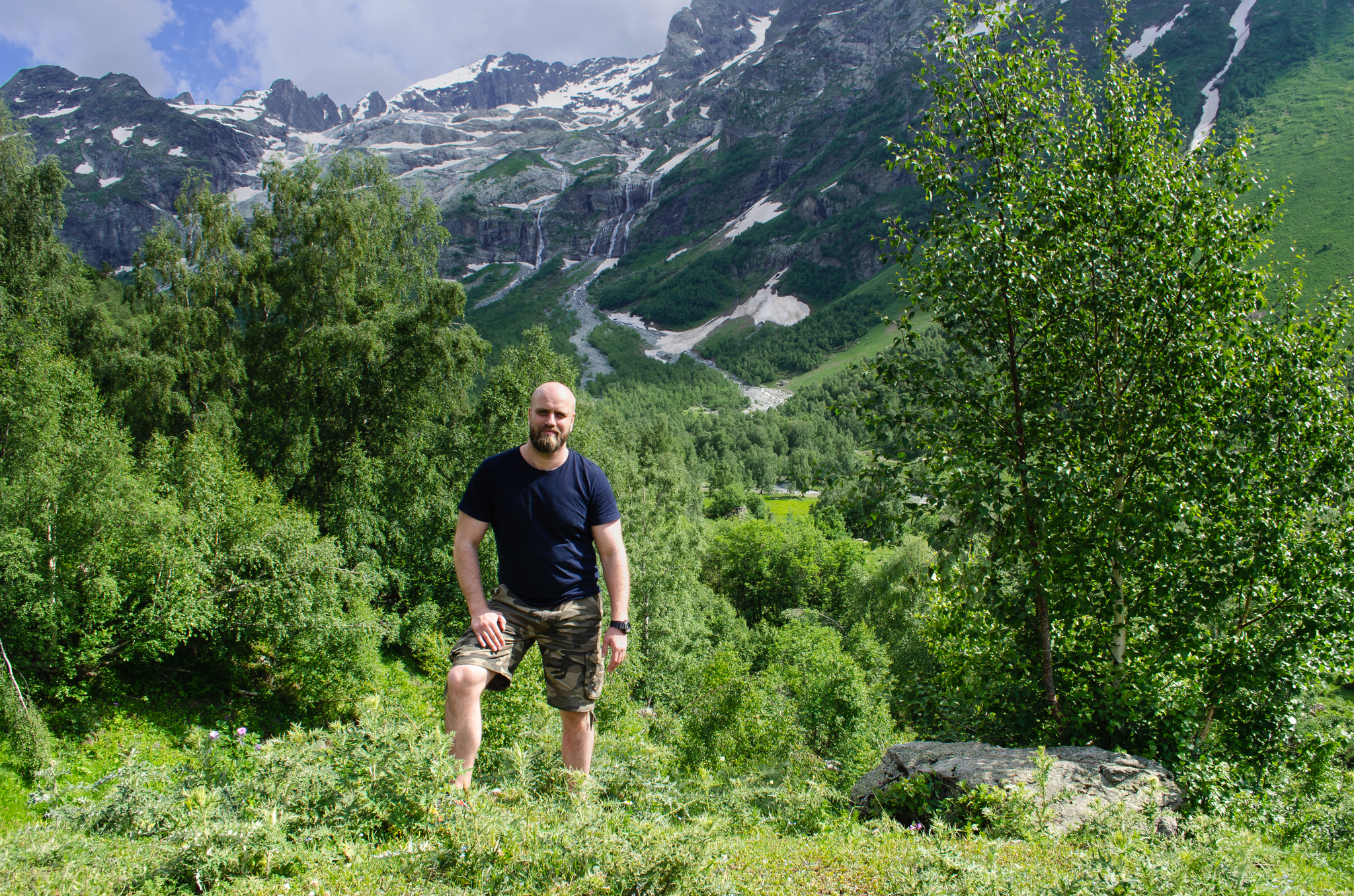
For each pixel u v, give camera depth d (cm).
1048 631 848
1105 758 678
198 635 2056
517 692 720
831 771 921
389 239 3391
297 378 2972
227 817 293
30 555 1678
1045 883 333
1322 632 817
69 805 334
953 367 892
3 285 2703
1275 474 838
